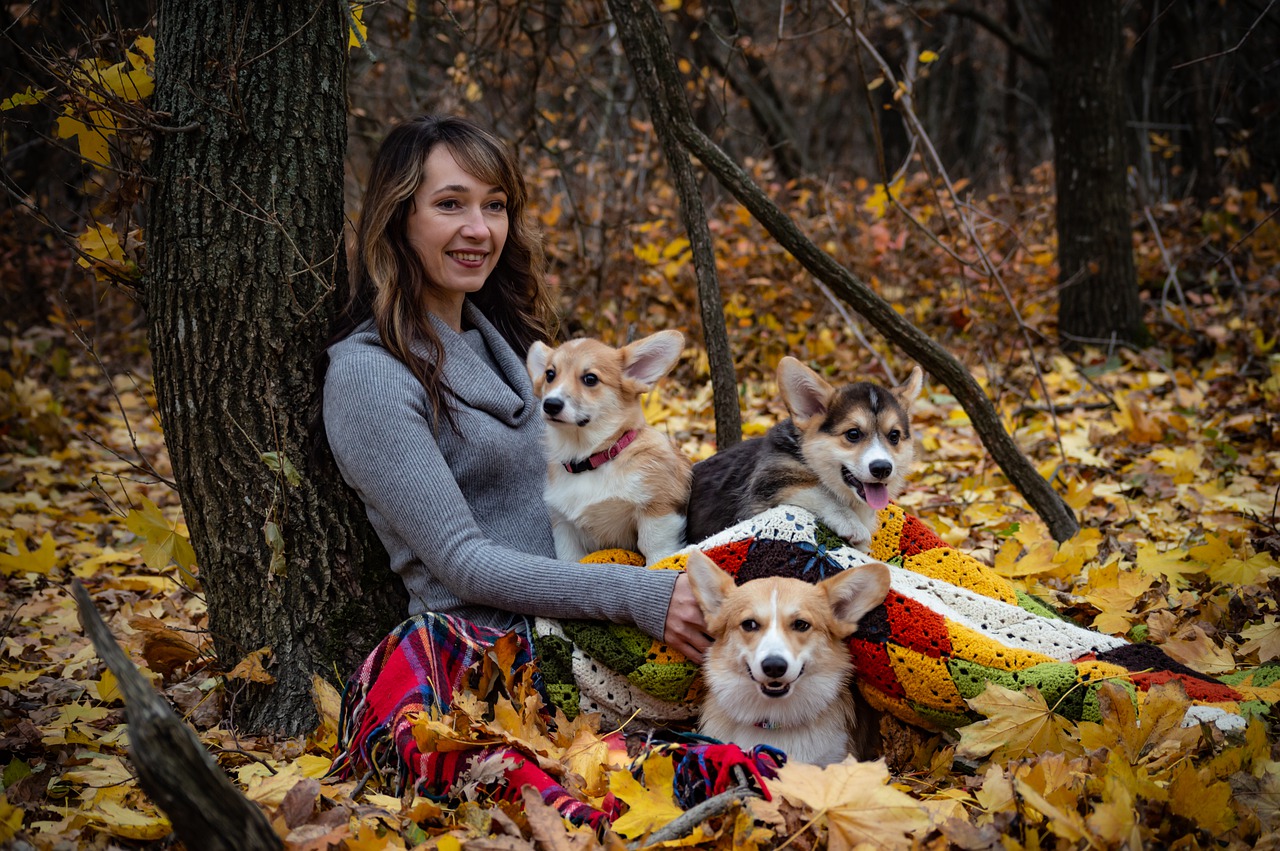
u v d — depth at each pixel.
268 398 3.24
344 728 2.98
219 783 1.92
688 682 3.06
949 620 2.91
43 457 6.91
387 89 10.97
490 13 9.44
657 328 7.99
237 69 3.10
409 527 3.05
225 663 3.38
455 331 3.51
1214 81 11.34
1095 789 2.43
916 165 14.80
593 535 3.76
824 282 4.08
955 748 2.83
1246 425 5.79
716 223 8.46
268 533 3.19
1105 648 3.01
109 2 3.35
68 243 3.26
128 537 5.56
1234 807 2.37
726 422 4.38
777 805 2.37
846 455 3.51
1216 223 9.27
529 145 8.75
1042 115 15.79
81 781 2.78
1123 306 8.13
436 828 2.54
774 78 17.12
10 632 4.14
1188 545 4.29
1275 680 2.90
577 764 2.75
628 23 4.10
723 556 3.24
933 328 8.34
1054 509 4.20
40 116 8.79
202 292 3.21
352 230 3.74
